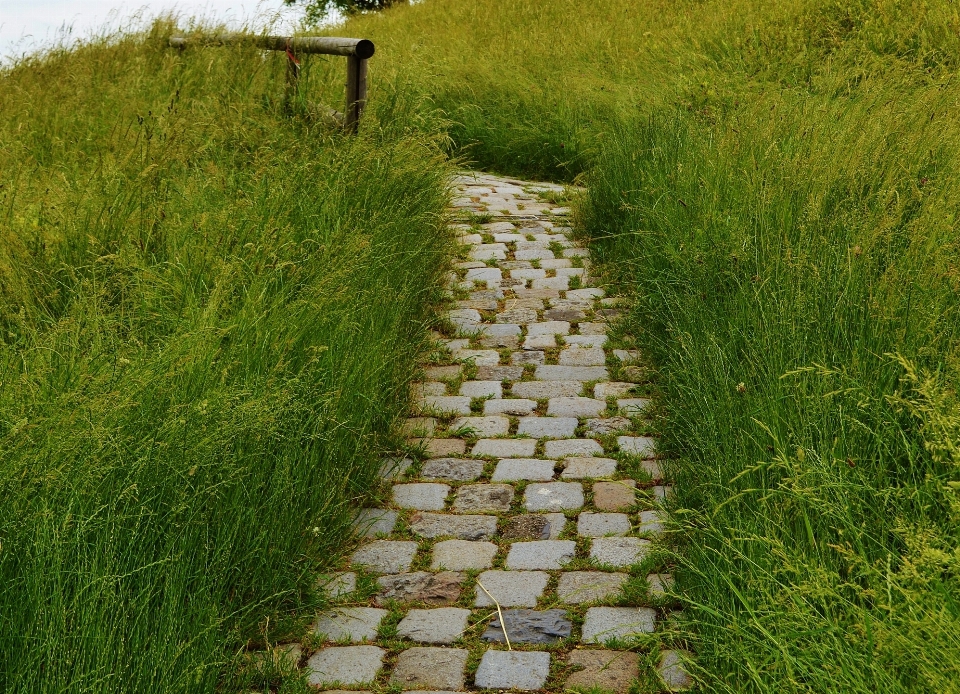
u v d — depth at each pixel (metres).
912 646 2.21
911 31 10.66
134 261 4.55
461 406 4.93
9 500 2.76
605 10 15.02
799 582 2.63
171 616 2.63
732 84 10.21
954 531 2.73
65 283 4.63
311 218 5.57
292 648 3.05
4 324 4.29
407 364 5.14
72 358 3.44
